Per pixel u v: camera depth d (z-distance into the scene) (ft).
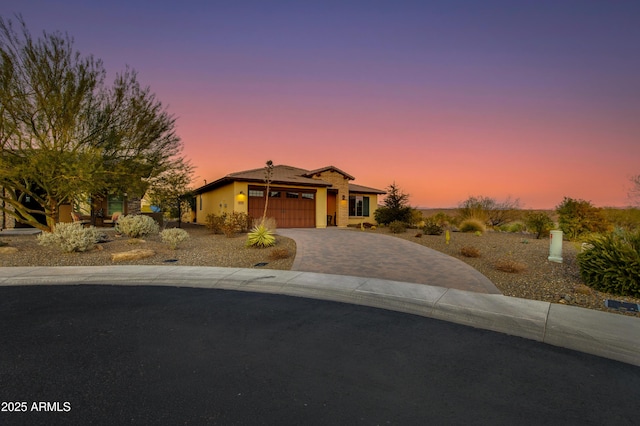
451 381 11.18
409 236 54.03
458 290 22.40
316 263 31.99
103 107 42.34
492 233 61.82
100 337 14.46
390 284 23.94
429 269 29.22
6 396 9.73
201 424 8.52
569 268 29.37
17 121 37.60
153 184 56.95
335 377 11.27
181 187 67.15
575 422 9.06
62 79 37.91
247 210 67.41
